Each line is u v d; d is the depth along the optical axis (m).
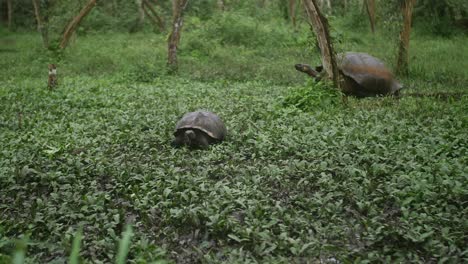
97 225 5.35
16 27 35.06
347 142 7.73
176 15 17.88
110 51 23.72
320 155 7.27
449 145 7.39
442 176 6.26
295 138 8.10
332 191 6.08
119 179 6.63
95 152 7.93
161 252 4.66
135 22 32.88
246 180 6.43
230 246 5.04
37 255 4.79
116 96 12.92
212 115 8.43
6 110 11.55
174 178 6.59
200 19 29.91
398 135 8.13
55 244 5.02
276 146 7.90
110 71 18.83
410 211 5.55
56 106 11.73
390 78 11.92
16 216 5.82
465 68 16.31
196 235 5.24
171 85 15.34
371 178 6.38
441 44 22.39
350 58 12.05
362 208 5.59
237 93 13.16
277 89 13.88
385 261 4.57
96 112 11.04
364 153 7.25
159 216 5.71
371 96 11.95
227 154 7.80
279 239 4.93
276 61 20.11
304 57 20.52
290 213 5.59
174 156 7.67
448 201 5.72
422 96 11.70
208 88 14.33
